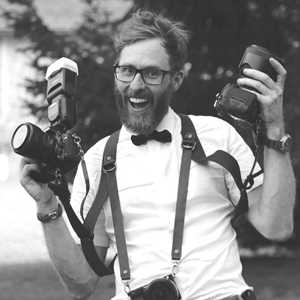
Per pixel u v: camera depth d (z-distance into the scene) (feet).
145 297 10.23
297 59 32.65
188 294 10.21
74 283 11.00
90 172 11.05
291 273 33.27
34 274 33.55
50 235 10.60
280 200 10.18
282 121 10.09
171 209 10.54
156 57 10.64
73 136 10.32
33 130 9.68
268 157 10.18
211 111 31.99
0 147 82.38
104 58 31.01
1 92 85.20
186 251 10.34
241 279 10.42
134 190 10.67
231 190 10.80
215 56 32.73
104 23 32.76
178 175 10.69
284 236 10.43
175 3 31.53
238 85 10.07
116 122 30.58
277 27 33.06
